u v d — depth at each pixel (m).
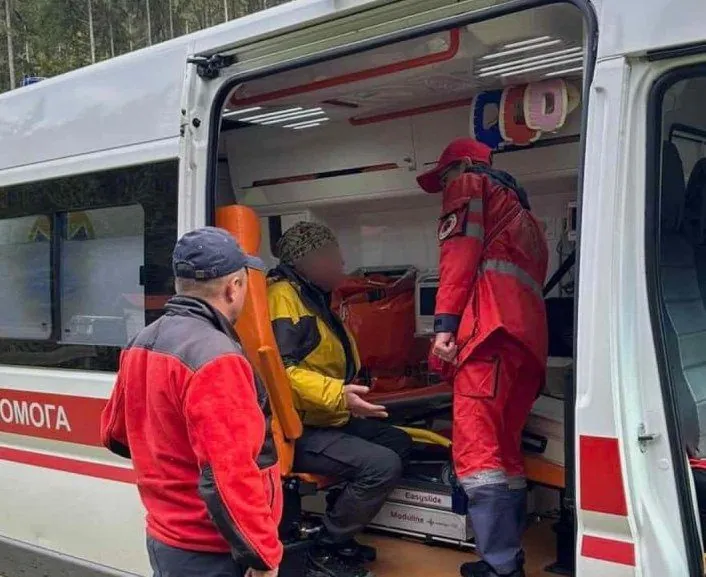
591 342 2.26
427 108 4.15
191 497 2.45
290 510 3.32
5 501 4.16
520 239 3.14
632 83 2.25
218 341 2.38
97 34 26.06
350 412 3.49
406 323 4.42
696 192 2.77
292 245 3.45
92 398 3.73
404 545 3.67
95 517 3.71
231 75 3.22
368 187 4.45
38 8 25.53
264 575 2.35
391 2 2.75
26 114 4.08
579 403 2.28
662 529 2.17
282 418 3.20
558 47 3.12
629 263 2.26
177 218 3.36
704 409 2.44
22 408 4.06
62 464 3.87
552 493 3.85
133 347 2.54
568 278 3.93
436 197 4.35
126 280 3.63
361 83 3.58
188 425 2.33
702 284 2.76
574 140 3.76
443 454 3.87
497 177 3.24
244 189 4.90
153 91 3.47
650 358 2.24
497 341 3.04
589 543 2.29
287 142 4.68
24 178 4.07
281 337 3.32
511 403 3.12
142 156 3.50
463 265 3.06
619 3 2.26
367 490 3.36
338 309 4.30
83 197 3.78
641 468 2.21
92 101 3.75
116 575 3.59
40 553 3.94
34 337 4.06
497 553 3.02
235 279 2.54
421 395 4.22
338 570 3.37
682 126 2.65
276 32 3.04
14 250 4.18
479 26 2.90
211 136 3.27
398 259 4.66
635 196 2.26
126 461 3.59
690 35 2.14
